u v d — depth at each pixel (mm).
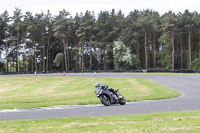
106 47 135375
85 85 50375
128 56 127438
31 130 10469
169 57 134125
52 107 20781
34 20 131750
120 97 21359
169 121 12141
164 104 21078
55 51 149750
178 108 18281
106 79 67250
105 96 20875
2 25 124875
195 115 14117
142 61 146500
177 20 119438
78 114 15570
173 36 123688
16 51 132500
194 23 125375
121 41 132125
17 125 11617
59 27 125188
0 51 135250
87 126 11133
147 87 43000
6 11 126688
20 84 57125
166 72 102250
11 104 23578
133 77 73312
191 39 130750
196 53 136500
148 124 11312
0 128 10977
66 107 20688
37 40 134500
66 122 12305
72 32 143750
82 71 114500
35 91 41469
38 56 147500
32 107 20859
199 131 9508
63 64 143875
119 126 10961
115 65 132125
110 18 143500
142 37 143375
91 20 130000
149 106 19609
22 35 126188
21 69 149625
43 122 12438
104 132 9820
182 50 140250
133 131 9867
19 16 124625
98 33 135125
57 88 45969
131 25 131500
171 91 35906
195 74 86000
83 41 131125
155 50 145500
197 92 34781
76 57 134750
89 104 23047
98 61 149125
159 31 141000
